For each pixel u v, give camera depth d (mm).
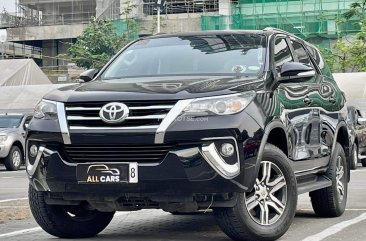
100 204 5836
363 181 13797
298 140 6598
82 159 5594
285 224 5984
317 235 6363
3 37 44625
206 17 53500
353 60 38531
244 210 5617
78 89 5977
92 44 57438
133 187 5434
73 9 73312
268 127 5738
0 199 10828
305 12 51312
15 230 7152
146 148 5410
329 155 7582
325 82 7836
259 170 5801
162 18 57719
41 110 5879
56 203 5914
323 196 7609
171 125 5352
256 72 6363
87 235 6562
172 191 5398
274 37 7035
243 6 53469
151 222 7684
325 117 7480
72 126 5613
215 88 5598
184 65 6691
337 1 50500
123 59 7148
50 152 5680
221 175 5332
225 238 6312
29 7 74750
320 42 50469
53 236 6605
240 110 5496
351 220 7480
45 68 66125
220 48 6836
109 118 5473
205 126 5344
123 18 61375
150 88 5645
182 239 6301
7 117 20734
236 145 5387
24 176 17078
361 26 40312
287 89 6488
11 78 27641
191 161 5312
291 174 6059
